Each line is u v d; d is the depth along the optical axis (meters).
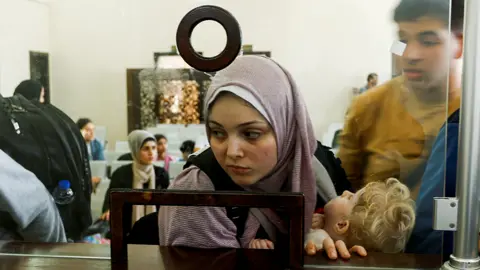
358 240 0.65
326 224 0.65
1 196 0.69
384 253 0.65
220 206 0.60
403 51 0.62
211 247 0.67
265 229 0.66
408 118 0.63
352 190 0.65
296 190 0.65
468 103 0.57
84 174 0.68
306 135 0.64
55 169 0.68
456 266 0.59
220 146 0.65
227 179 0.65
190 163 0.66
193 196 0.60
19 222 0.70
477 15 0.56
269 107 0.63
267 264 0.62
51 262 0.65
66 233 0.69
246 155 0.64
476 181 0.58
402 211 0.64
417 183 0.64
